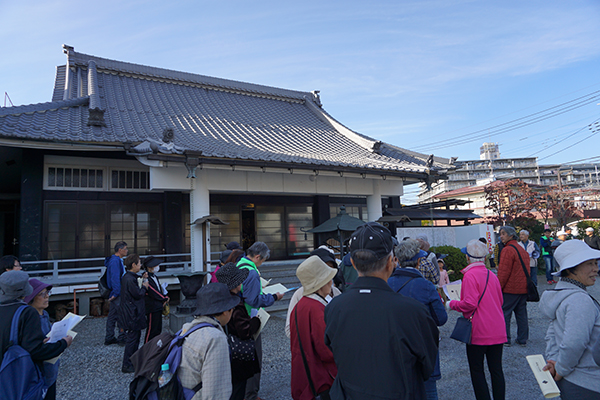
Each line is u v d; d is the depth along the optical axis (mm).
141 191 11461
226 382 2309
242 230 13344
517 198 17875
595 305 2430
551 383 2562
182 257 11531
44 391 2822
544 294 2709
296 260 13625
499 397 3531
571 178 79062
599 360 2303
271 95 18969
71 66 14633
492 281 3639
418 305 1925
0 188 15023
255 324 3809
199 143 11086
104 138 9508
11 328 2656
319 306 2857
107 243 10898
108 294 6816
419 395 1875
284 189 11602
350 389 1904
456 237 14805
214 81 17672
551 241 12055
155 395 2277
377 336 1863
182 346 2348
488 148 92938
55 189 10359
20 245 9734
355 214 15031
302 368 2852
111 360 5836
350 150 14555
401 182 13969
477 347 3602
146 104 14164
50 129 9398
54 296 8945
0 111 9289
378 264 2104
